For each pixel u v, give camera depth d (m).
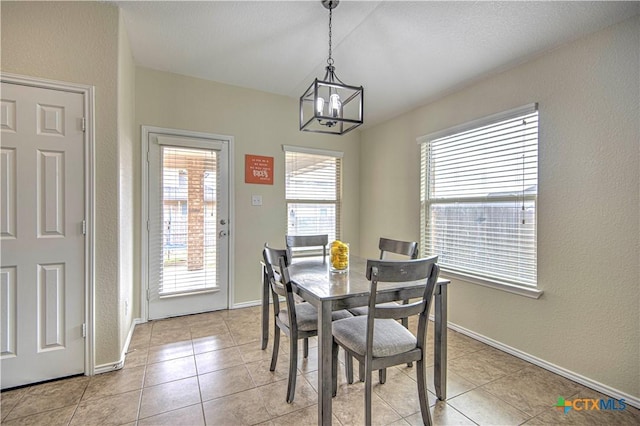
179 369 2.11
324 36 2.31
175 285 3.07
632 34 1.78
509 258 2.47
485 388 1.92
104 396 1.79
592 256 1.95
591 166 1.95
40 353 1.90
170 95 3.01
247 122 3.41
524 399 1.82
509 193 2.48
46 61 1.89
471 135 2.82
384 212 3.86
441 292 1.82
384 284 1.74
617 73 1.84
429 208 3.29
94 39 2.00
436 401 1.79
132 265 2.75
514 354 2.36
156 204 2.97
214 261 3.26
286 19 2.12
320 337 1.51
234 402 1.76
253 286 3.48
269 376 2.03
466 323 2.77
